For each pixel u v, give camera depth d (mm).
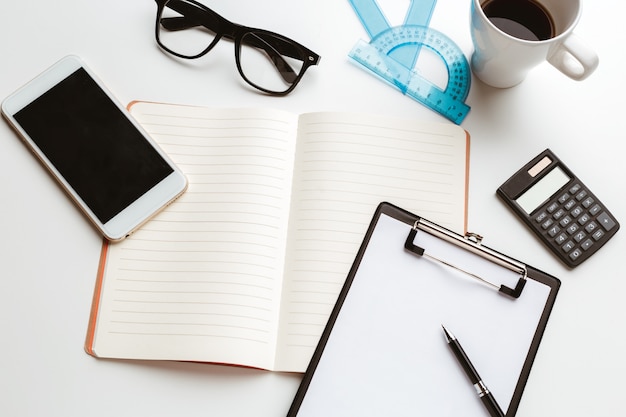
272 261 653
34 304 656
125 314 643
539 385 638
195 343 627
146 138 677
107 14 731
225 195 670
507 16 657
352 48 728
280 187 673
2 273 663
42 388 634
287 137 685
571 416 631
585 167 692
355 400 615
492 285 641
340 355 623
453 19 735
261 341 632
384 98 715
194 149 687
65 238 673
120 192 665
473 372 613
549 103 708
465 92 712
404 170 678
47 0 731
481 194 686
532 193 674
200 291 642
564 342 647
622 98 708
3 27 725
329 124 682
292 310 641
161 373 638
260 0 743
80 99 688
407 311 634
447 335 623
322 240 655
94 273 667
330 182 670
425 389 620
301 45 693
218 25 712
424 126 690
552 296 639
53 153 677
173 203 674
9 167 689
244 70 724
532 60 629
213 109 695
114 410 630
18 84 715
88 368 638
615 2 737
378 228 649
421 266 644
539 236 667
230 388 634
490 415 613
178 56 719
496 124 702
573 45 592
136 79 717
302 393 614
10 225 675
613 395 636
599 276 663
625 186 688
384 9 740
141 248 662
